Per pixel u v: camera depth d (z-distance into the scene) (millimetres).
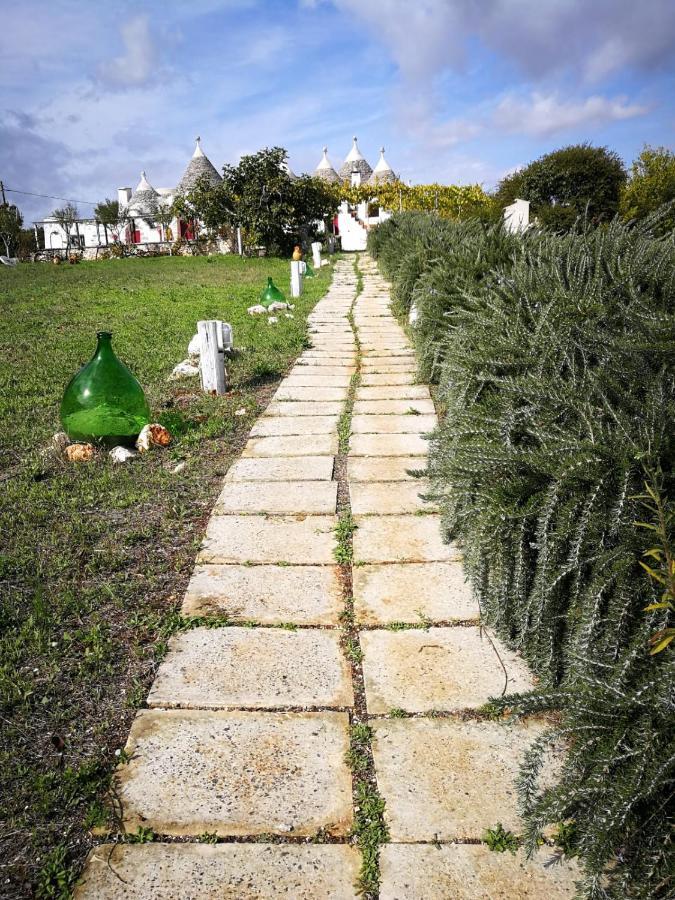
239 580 3596
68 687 2783
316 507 4457
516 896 1928
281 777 2344
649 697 1944
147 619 3227
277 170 28656
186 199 31688
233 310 12805
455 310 5895
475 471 3051
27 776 2340
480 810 2211
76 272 24391
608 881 1880
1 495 4500
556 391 3072
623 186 29453
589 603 2391
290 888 1957
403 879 1981
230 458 5355
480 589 3098
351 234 41594
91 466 5082
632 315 3154
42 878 1980
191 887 1960
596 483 2580
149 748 2467
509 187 32031
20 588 3467
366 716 2635
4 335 10266
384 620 3246
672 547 2254
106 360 5512
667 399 2711
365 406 6703
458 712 2654
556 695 2133
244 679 2836
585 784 1874
